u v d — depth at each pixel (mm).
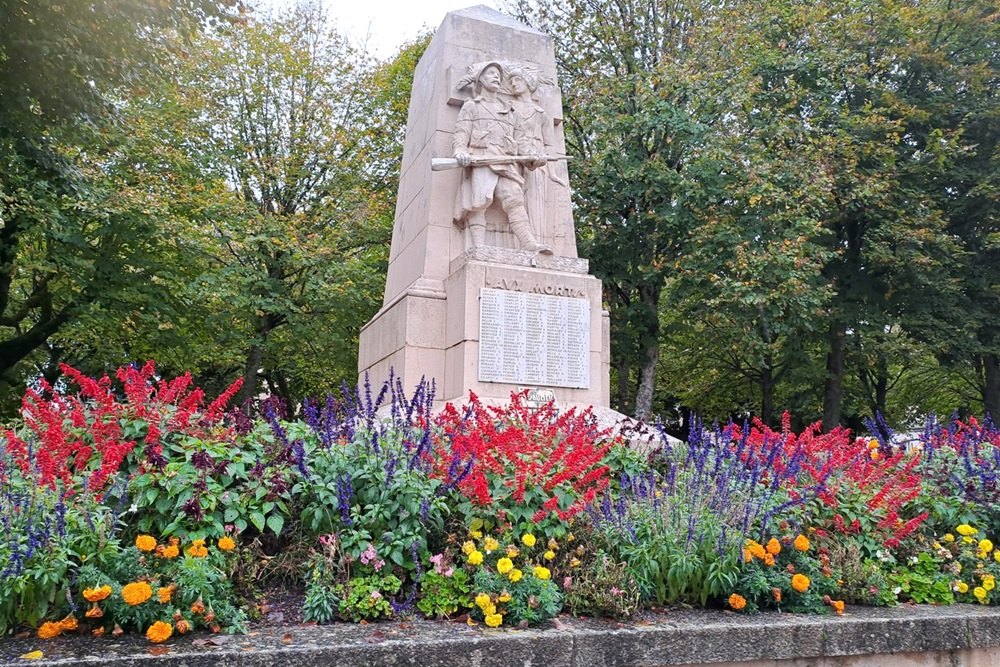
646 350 17875
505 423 6082
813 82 16672
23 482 4148
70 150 14570
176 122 17984
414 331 8375
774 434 6480
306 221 19344
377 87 20734
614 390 22922
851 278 17859
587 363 8477
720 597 4762
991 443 7172
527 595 4191
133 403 4844
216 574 3896
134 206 14664
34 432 4832
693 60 15867
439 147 9102
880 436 7309
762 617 4504
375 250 19922
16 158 11648
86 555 3746
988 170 17156
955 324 17234
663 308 18438
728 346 18594
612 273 17141
